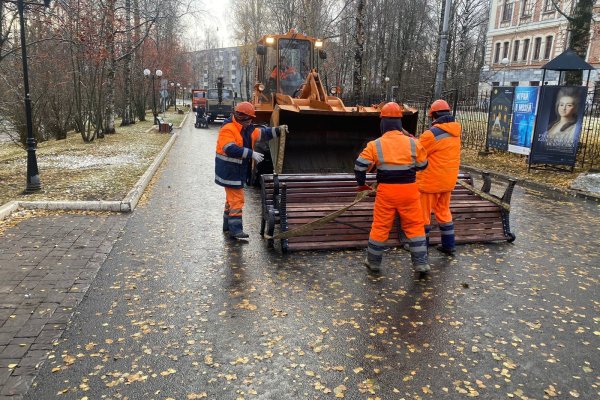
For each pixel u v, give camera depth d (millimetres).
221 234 6816
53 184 9859
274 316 4316
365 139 9211
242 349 3752
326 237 6180
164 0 22609
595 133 15828
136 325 4102
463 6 45656
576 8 14742
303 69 12344
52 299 4551
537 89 13320
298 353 3705
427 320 4289
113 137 21875
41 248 5961
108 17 18875
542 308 4566
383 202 5184
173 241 6441
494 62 50219
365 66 39156
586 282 5234
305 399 3154
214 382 3320
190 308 4449
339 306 4543
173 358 3609
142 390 3219
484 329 4141
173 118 41312
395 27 43812
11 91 18188
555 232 7246
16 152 19094
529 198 9930
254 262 5691
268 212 6145
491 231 6668
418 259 5230
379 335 4008
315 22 27859
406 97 34625
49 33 17141
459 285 5090
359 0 17219
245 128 6453
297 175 6637
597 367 3576
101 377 3352
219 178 6379
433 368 3533
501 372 3494
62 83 19984
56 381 3293
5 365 3461
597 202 9523
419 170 5211
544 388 3311
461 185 7156
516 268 5637
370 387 3291
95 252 5891
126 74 30250
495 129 15344
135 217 7621
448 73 31781
